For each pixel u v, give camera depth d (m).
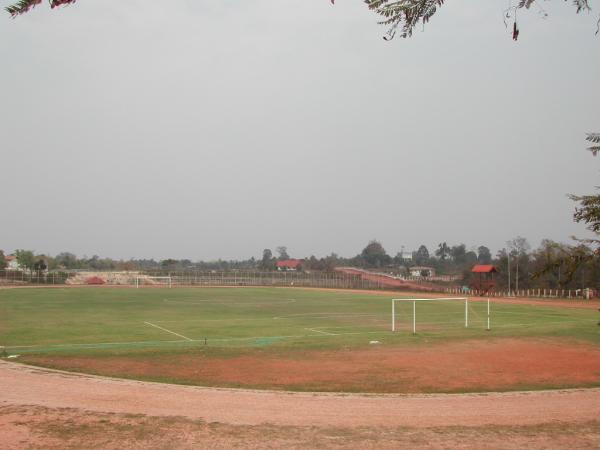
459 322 41.38
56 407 13.81
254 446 10.95
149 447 10.81
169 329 34.81
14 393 15.48
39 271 116.44
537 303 64.94
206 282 124.75
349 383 18.31
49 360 21.77
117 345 26.52
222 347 25.97
